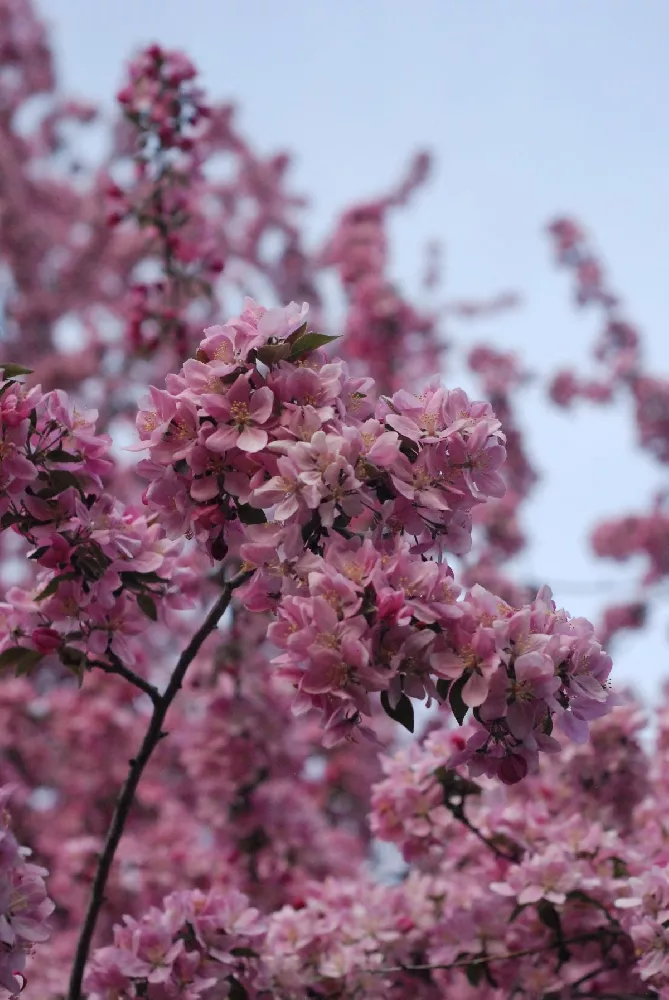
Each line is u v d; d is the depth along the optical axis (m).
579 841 4.84
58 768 8.84
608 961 4.73
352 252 11.77
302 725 8.25
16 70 14.20
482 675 2.96
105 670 3.74
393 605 2.96
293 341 3.34
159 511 3.34
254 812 6.59
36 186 13.83
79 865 7.12
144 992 3.97
